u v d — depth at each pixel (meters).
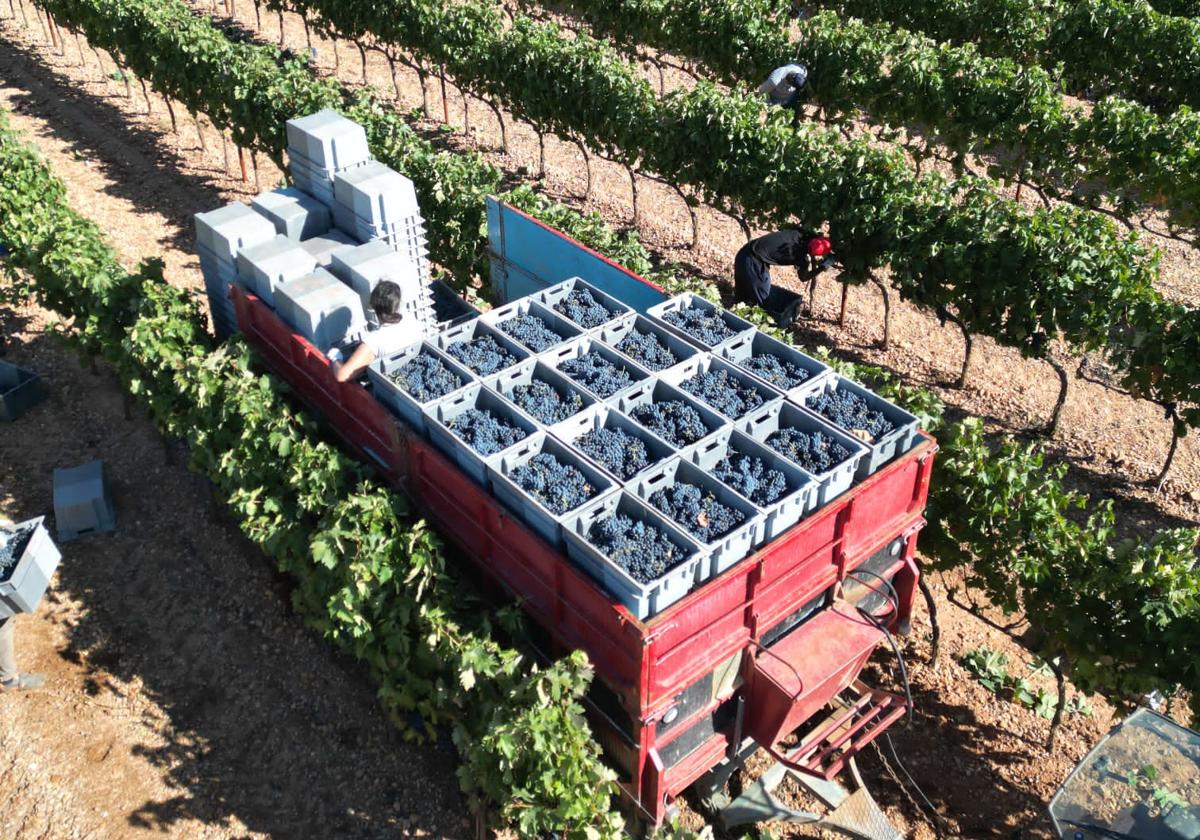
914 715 8.45
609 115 15.26
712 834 7.49
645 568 6.46
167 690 8.77
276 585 9.72
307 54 21.67
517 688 6.70
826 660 7.02
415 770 8.12
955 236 11.94
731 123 13.75
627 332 8.99
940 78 16.16
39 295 12.12
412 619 7.60
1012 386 12.80
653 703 6.45
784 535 6.81
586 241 11.85
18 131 15.37
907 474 7.69
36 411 11.88
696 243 15.42
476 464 7.32
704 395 8.15
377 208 9.98
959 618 9.38
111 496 10.70
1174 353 10.56
